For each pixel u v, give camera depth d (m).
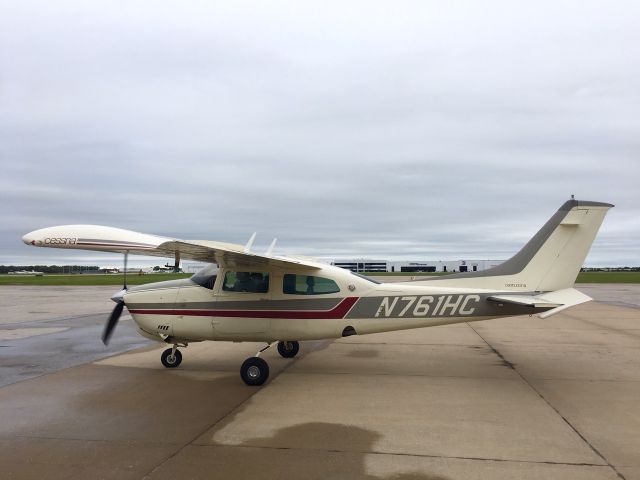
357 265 90.56
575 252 7.62
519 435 4.73
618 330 12.50
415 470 3.92
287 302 7.45
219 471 3.90
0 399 6.07
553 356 8.91
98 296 26.02
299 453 4.27
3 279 58.69
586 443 4.52
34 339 11.11
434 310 7.40
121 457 4.19
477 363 8.29
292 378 7.22
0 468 3.96
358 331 7.46
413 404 5.81
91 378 7.24
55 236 6.92
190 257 7.47
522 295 7.58
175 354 7.97
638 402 5.88
